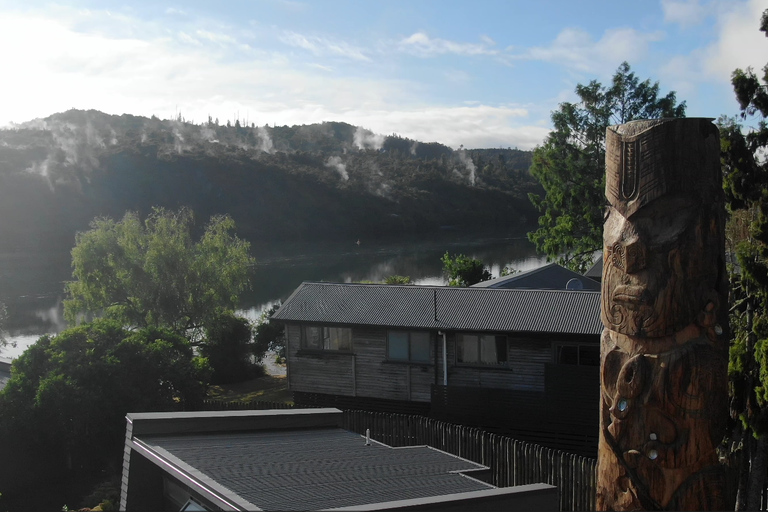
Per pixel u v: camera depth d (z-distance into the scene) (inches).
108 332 810.2
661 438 282.2
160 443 398.6
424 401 879.1
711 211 280.8
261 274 2706.7
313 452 414.3
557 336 800.3
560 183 1696.6
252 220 4215.1
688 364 275.3
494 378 842.2
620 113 1641.2
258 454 387.9
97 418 732.0
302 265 2974.9
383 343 897.5
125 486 386.9
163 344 828.6
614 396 295.3
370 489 328.2
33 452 734.5
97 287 1240.2
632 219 289.9
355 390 917.2
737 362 568.4
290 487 316.5
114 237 1249.4
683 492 280.1
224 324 1218.0
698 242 277.4
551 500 330.6
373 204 4685.0
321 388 936.9
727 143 576.1
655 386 280.1
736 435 604.7
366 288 983.0
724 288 286.7
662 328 279.4
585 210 1657.2
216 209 4200.3
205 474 326.3
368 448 452.8
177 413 441.7
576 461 560.7
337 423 523.5
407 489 332.8
